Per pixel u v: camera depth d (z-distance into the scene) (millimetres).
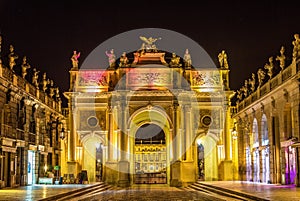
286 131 43469
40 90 52969
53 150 57969
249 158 58375
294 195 29984
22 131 46000
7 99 41500
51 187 43500
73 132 59719
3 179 41406
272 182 47531
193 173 57906
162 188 52625
